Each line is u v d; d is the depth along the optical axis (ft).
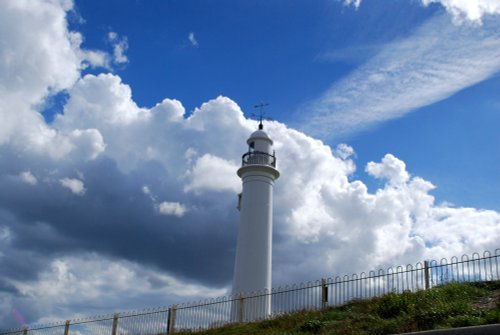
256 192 105.50
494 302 49.85
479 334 38.32
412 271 59.26
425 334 41.47
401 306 53.78
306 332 56.13
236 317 76.74
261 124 115.44
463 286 55.52
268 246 102.27
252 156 109.09
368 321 53.57
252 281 98.12
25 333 97.71
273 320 65.21
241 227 103.60
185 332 73.15
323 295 64.80
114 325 84.74
